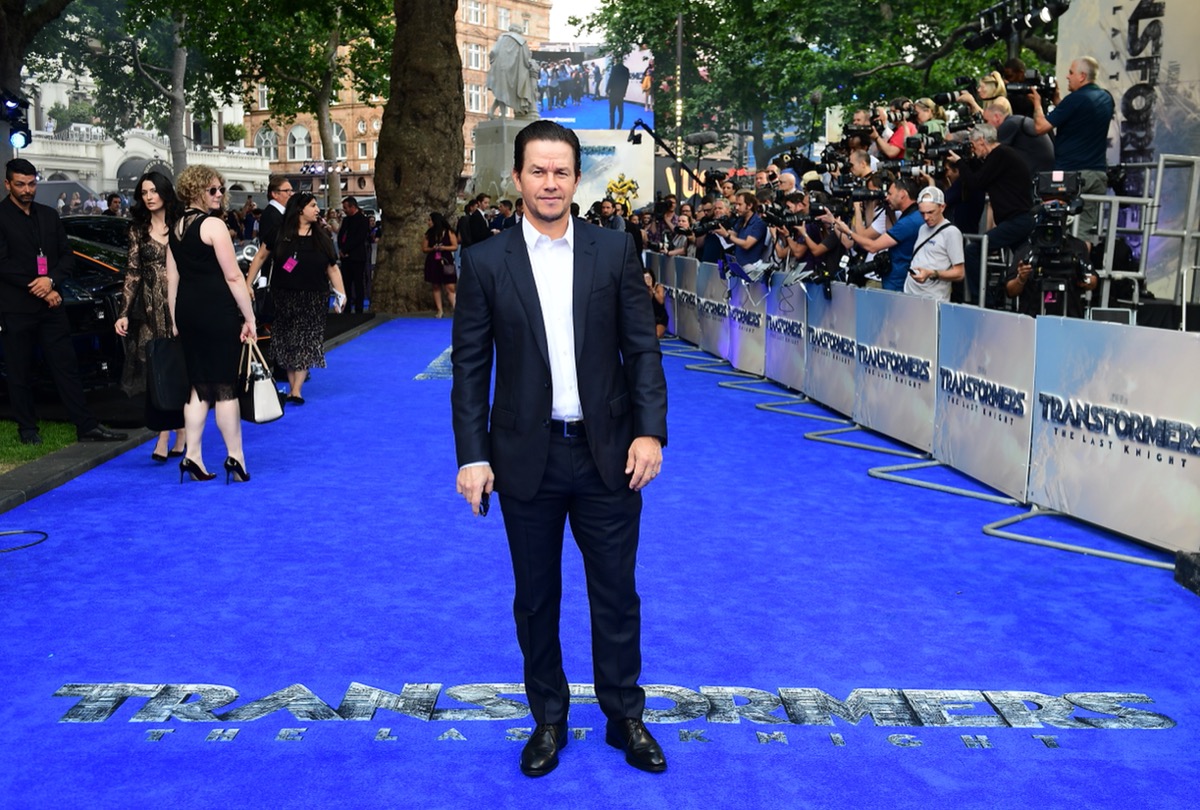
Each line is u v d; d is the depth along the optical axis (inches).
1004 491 254.5
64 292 367.2
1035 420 242.4
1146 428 209.0
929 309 292.7
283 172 3464.6
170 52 2000.5
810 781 122.4
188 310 262.5
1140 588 191.8
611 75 2041.1
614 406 119.0
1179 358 200.7
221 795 119.0
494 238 120.1
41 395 387.5
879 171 388.2
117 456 302.2
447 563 204.7
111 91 2110.0
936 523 235.3
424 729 135.2
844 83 1269.7
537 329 117.0
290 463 295.0
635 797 118.9
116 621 172.9
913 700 144.0
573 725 136.9
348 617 175.0
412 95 773.9
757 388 432.1
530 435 118.3
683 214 665.6
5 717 138.1
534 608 124.3
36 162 2591.0
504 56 1180.5
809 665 155.8
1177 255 407.2
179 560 205.9
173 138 1866.4
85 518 236.2
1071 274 299.1
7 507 242.1
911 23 1207.6
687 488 267.0
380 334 645.9
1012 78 373.7
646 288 120.6
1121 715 139.8
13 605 180.4
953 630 170.4
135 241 285.3
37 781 121.8
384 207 785.6
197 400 268.4
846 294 353.7
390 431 344.5
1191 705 143.2
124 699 143.5
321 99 1788.9
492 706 141.7
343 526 231.1
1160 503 206.2
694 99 1753.2
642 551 213.2
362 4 1233.4
